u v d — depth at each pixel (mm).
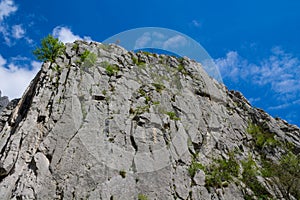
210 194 24953
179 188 24172
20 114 27656
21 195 20156
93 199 21047
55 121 25391
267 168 31547
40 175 21469
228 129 33562
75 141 24125
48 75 29500
